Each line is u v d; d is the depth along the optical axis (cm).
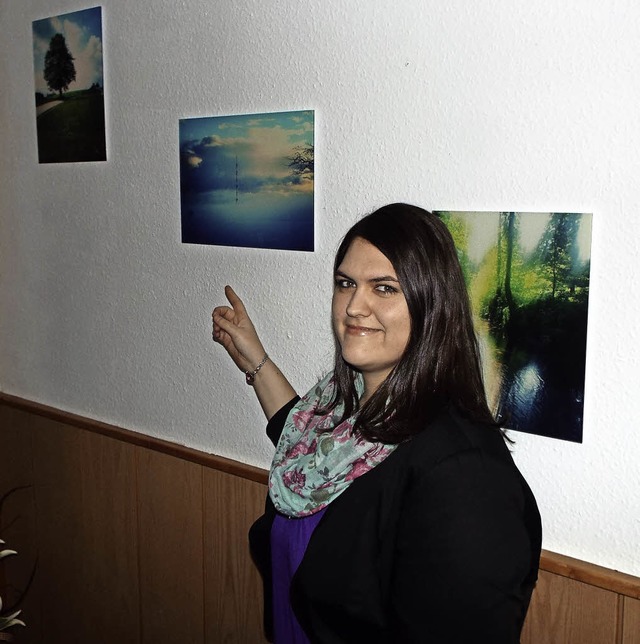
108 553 213
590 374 123
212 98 167
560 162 121
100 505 212
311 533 113
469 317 104
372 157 143
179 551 194
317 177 152
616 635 124
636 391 119
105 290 201
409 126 137
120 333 199
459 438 98
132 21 180
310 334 158
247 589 180
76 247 206
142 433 199
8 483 240
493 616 90
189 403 186
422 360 100
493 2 125
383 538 100
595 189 118
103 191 196
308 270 157
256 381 152
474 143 129
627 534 123
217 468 179
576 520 128
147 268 189
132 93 184
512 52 124
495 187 128
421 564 94
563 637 130
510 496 95
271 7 154
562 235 122
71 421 214
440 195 135
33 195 216
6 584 246
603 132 117
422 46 133
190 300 181
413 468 98
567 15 118
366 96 142
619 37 113
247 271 168
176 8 171
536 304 126
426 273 99
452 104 131
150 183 184
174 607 198
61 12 197
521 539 94
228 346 155
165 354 189
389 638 101
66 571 227
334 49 146
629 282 117
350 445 108
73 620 227
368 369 107
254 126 160
